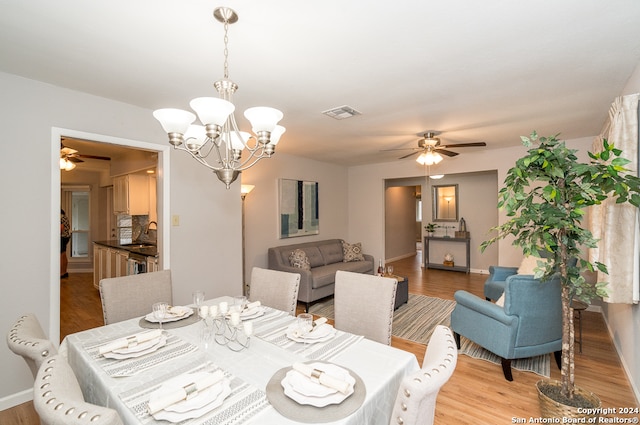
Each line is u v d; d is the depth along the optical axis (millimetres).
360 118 3289
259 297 2365
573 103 2867
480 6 1495
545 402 1900
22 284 2238
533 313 2396
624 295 2074
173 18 1571
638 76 2107
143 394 1108
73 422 690
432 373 904
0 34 1704
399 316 3957
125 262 4246
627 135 2037
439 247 7363
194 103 1278
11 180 2195
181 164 3133
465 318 2844
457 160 5340
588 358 2799
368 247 6559
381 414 1153
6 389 2170
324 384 1095
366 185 6566
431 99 2752
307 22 1611
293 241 5555
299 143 4488
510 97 2713
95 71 2160
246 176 4738
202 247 3295
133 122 2814
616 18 1594
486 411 2072
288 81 2354
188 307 2105
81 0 1425
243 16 1554
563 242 1809
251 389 1133
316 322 1740
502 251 4992
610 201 2123
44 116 2332
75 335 1665
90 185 6660
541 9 1521
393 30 1694
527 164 1738
